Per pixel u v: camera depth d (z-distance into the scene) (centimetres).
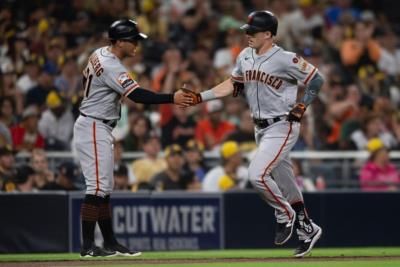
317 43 5800
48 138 4328
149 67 5353
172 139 4606
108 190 2878
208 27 5712
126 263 2728
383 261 2764
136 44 2870
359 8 6316
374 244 3897
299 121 2808
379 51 5784
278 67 2769
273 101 2794
